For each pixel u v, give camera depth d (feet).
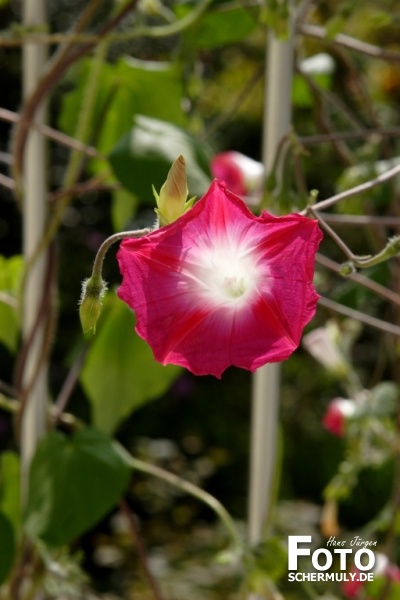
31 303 2.69
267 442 2.64
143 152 2.46
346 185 2.77
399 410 3.03
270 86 2.53
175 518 7.89
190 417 8.58
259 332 1.70
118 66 2.91
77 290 7.88
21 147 2.65
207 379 8.70
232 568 6.91
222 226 1.68
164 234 1.67
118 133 2.97
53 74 2.61
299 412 8.35
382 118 6.22
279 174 2.37
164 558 7.27
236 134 7.93
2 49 8.02
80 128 2.77
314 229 1.66
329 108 5.82
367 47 2.74
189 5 2.87
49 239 2.65
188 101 3.00
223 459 8.40
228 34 2.85
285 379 8.38
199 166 2.49
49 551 2.70
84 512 2.50
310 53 5.94
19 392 2.71
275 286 1.69
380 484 7.07
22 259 2.93
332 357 3.19
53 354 7.80
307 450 8.28
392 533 2.91
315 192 1.98
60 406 2.73
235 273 1.70
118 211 2.94
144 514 7.91
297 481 8.25
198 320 1.71
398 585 2.92
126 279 1.69
